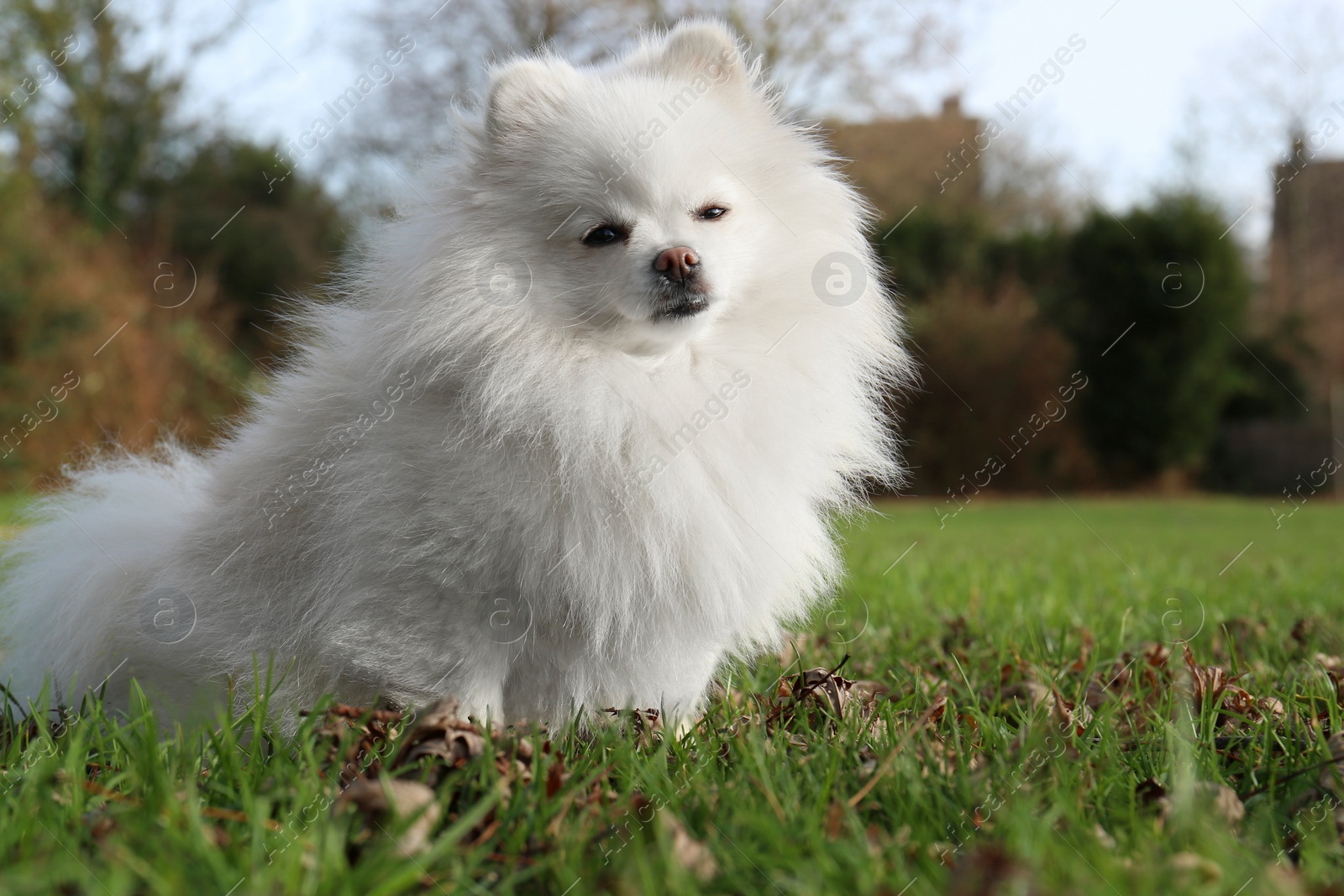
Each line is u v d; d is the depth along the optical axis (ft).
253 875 1.98
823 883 2.02
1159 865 2.03
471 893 2.01
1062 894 1.98
